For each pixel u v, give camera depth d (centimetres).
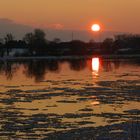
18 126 3272
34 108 4278
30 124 3350
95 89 6347
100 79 8525
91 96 5362
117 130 3036
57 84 7462
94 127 3178
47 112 3978
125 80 8088
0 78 9294
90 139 2775
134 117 3641
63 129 3131
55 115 3781
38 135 2939
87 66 14312
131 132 2947
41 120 3522
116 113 3872
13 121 3497
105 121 3447
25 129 3152
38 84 7531
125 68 12669
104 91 6003
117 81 7869
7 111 4075
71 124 3322
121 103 4612
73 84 7400
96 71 11531
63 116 3722
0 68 13838
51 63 17300
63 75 10162
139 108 4194
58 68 13438
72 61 19062
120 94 5566
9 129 3159
